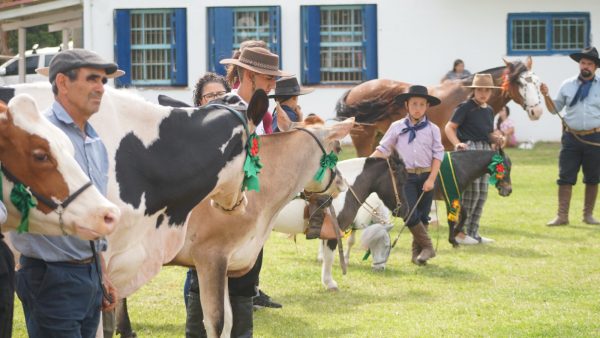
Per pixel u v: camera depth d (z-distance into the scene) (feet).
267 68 22.97
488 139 39.70
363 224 34.63
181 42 78.38
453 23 79.66
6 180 13.10
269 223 22.38
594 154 44.70
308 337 24.81
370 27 78.79
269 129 24.57
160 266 17.65
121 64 78.38
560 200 45.06
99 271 15.07
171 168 17.20
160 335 25.12
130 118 16.92
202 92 23.86
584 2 80.12
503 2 79.92
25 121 13.00
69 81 14.47
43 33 123.34
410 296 30.12
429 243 35.12
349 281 32.48
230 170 18.38
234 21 78.64
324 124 23.25
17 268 16.30
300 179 22.66
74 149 14.37
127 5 78.23
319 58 78.79
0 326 14.29
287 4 78.23
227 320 21.26
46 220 13.17
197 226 21.08
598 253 37.86
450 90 48.98
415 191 34.99
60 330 14.53
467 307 28.32
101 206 13.17
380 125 49.47
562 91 45.01
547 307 28.25
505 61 48.96
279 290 31.04
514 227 44.39
